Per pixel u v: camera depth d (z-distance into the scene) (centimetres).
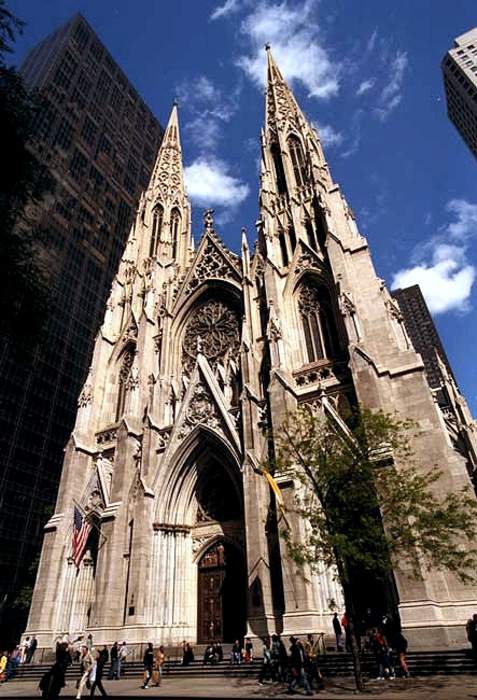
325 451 2441
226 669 2686
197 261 5412
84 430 4628
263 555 3017
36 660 3422
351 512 2234
